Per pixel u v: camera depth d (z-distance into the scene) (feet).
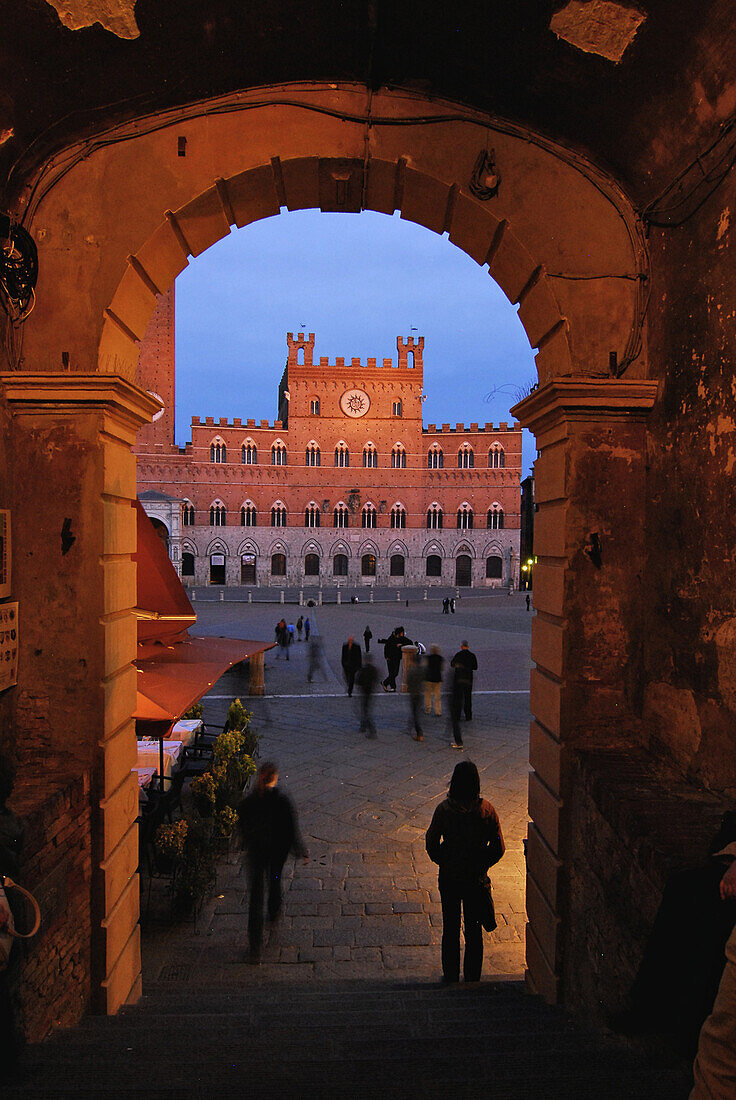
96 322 14.21
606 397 14.25
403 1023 12.17
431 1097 7.95
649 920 10.08
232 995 15.70
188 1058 9.79
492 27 12.55
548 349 15.71
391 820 27.32
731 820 8.12
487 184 14.66
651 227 14.28
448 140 14.87
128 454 15.57
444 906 16.14
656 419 14.10
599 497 14.56
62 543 13.92
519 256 15.12
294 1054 10.00
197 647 31.22
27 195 13.91
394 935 19.66
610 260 14.75
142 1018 12.84
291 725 41.16
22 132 12.98
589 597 14.58
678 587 13.07
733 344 11.29
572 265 14.78
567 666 14.58
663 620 13.69
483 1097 7.91
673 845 9.93
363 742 37.60
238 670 58.59
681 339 13.07
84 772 13.84
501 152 14.80
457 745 36.68
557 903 14.56
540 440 16.34
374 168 15.14
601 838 12.57
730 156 11.29
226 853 24.77
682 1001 8.11
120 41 12.24
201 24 12.48
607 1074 8.56
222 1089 8.11
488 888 16.03
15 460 13.93
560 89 13.38
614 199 14.64
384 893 21.95
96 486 13.94
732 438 11.33
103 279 14.23
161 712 20.97
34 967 11.14
